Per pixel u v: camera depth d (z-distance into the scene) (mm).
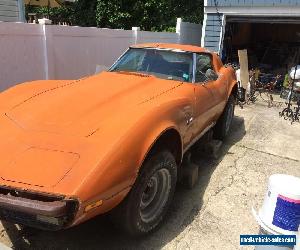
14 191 2311
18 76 6234
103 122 2875
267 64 15500
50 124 2857
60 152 2502
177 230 3332
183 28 12641
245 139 6227
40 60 6641
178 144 3541
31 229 3180
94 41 7969
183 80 4266
